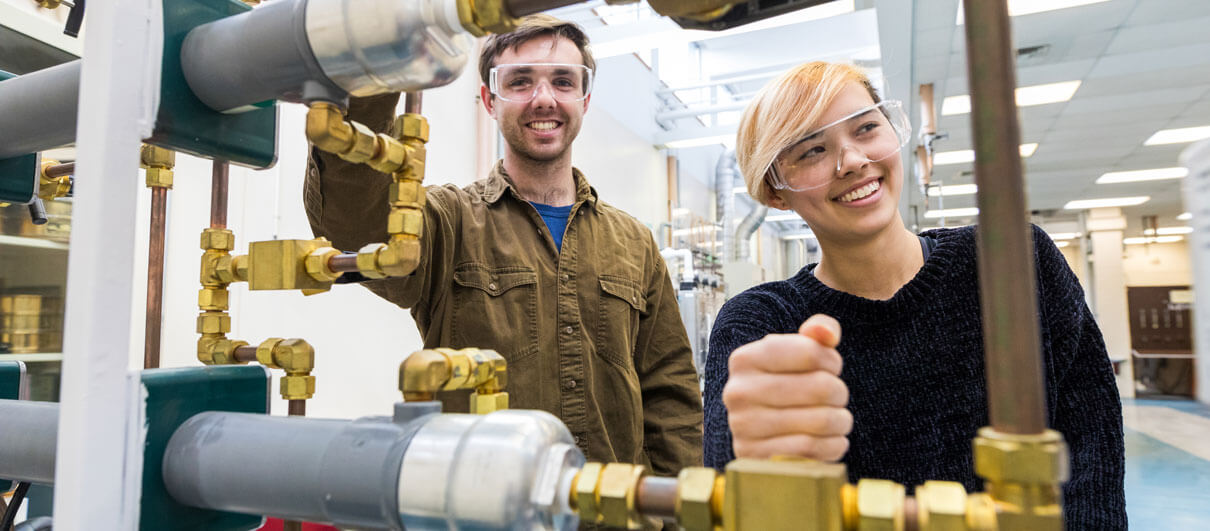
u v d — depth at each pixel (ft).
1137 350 26.43
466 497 0.97
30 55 4.61
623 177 15.23
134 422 1.23
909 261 3.02
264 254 1.46
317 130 1.21
